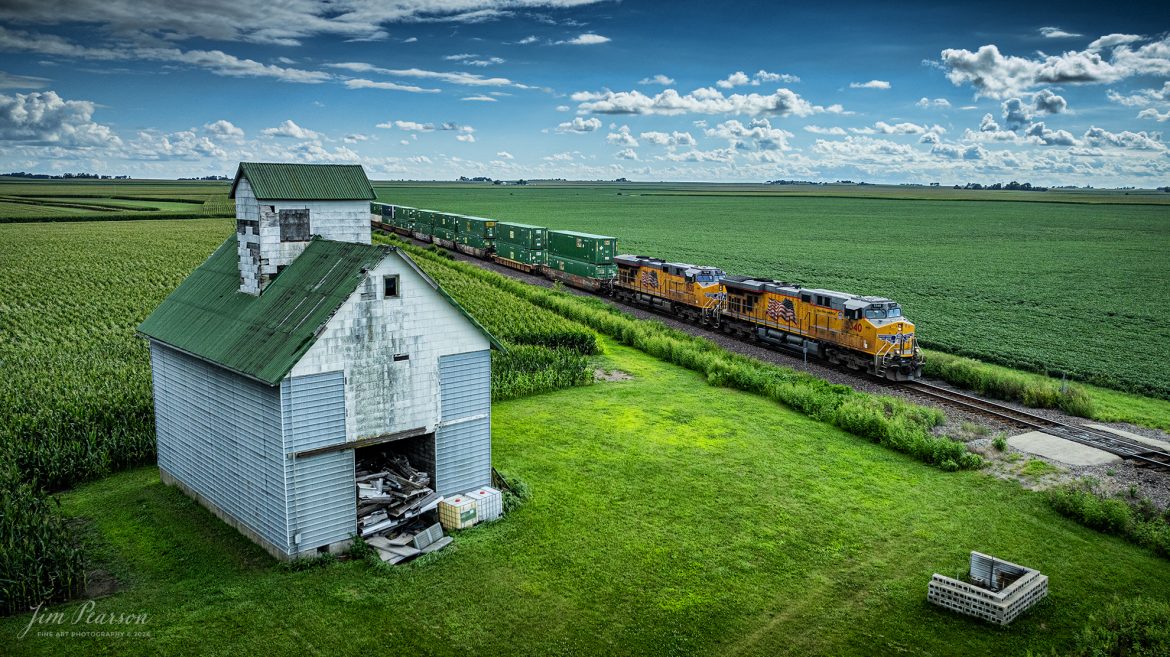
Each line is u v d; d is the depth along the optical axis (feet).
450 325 76.84
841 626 61.36
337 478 70.69
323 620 60.75
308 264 79.30
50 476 87.56
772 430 110.42
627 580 67.56
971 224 533.55
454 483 79.97
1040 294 243.81
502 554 71.77
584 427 110.42
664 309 207.31
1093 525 79.05
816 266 310.65
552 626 60.49
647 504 83.61
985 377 134.51
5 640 57.41
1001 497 86.48
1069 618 62.44
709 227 506.48
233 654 56.34
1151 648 55.83
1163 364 156.35
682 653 57.47
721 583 67.36
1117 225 523.29
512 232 285.23
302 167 85.56
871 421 107.55
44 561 64.75
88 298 206.28
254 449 71.26
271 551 71.41
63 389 114.11
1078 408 119.24
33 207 567.18
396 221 407.85
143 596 64.18
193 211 547.08
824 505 84.02
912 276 283.18
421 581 66.80
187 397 82.28
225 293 87.56
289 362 65.36
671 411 119.24
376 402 72.28
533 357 142.20
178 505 82.89
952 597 63.36
